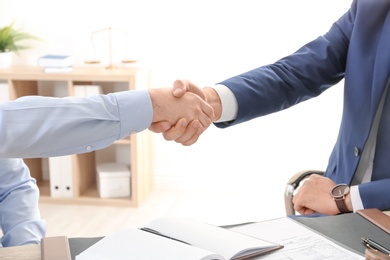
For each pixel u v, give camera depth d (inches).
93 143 53.4
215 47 158.4
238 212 148.9
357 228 52.4
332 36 75.5
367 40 69.5
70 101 52.1
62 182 153.6
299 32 155.3
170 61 160.6
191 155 165.0
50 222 140.9
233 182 165.0
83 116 52.1
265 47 157.1
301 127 160.9
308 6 153.9
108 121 53.3
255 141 162.7
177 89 60.5
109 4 159.3
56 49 161.6
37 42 162.2
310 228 51.9
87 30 161.0
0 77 148.0
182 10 157.4
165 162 166.4
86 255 44.3
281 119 160.9
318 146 161.5
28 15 161.3
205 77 160.6
